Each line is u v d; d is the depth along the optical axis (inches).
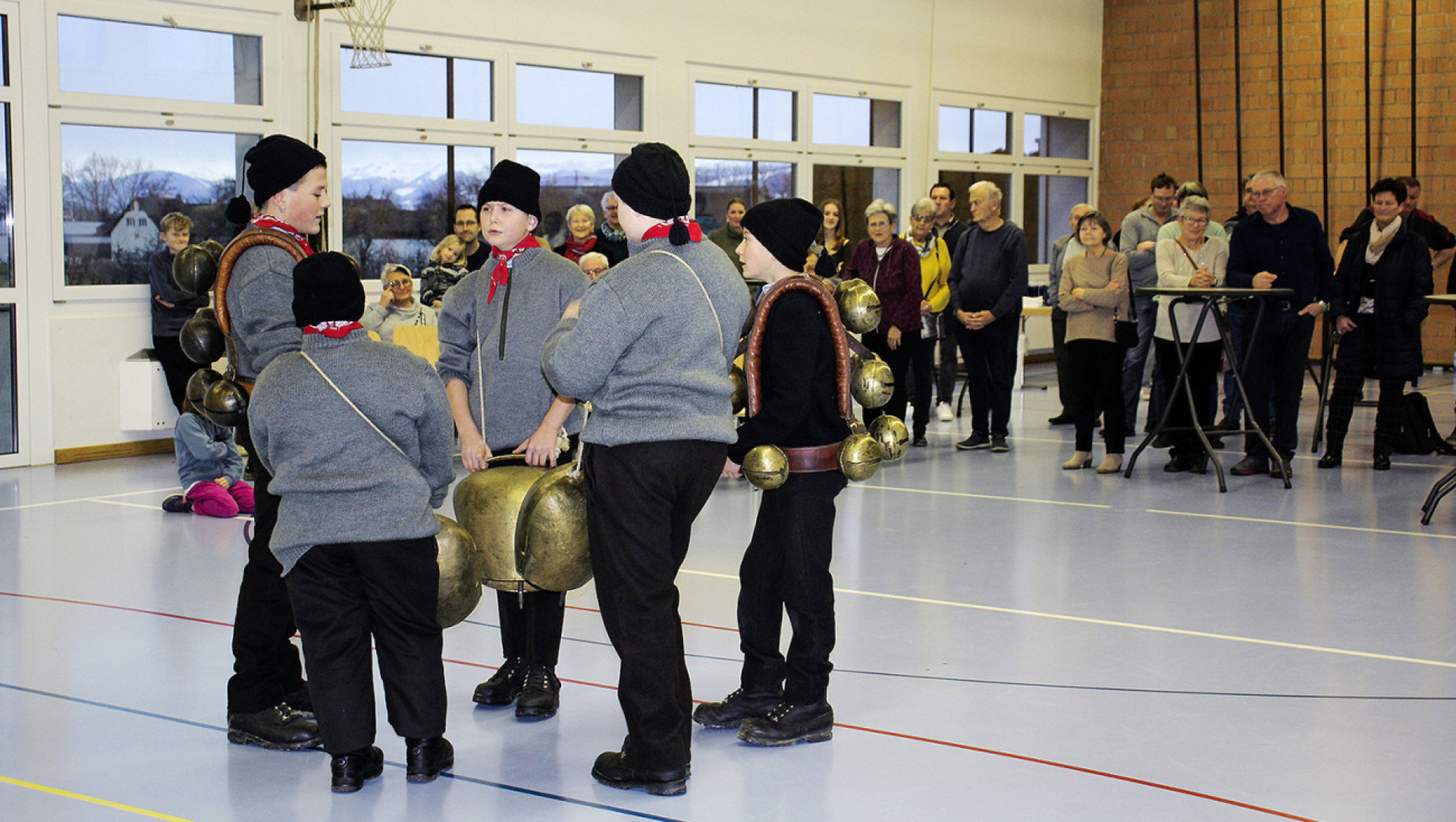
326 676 117.4
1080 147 604.4
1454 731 136.4
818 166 490.3
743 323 122.1
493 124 390.6
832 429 129.0
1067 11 584.4
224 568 209.5
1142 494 280.4
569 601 191.3
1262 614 182.9
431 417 119.7
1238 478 299.1
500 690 144.8
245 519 252.4
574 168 415.5
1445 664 159.9
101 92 319.3
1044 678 153.8
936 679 153.3
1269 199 287.3
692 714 137.6
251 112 343.3
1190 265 301.4
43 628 174.1
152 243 334.3
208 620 178.5
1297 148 562.9
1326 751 130.4
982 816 114.0
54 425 318.7
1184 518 253.3
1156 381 348.2
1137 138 599.2
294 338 124.2
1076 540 233.0
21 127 306.8
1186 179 589.3
